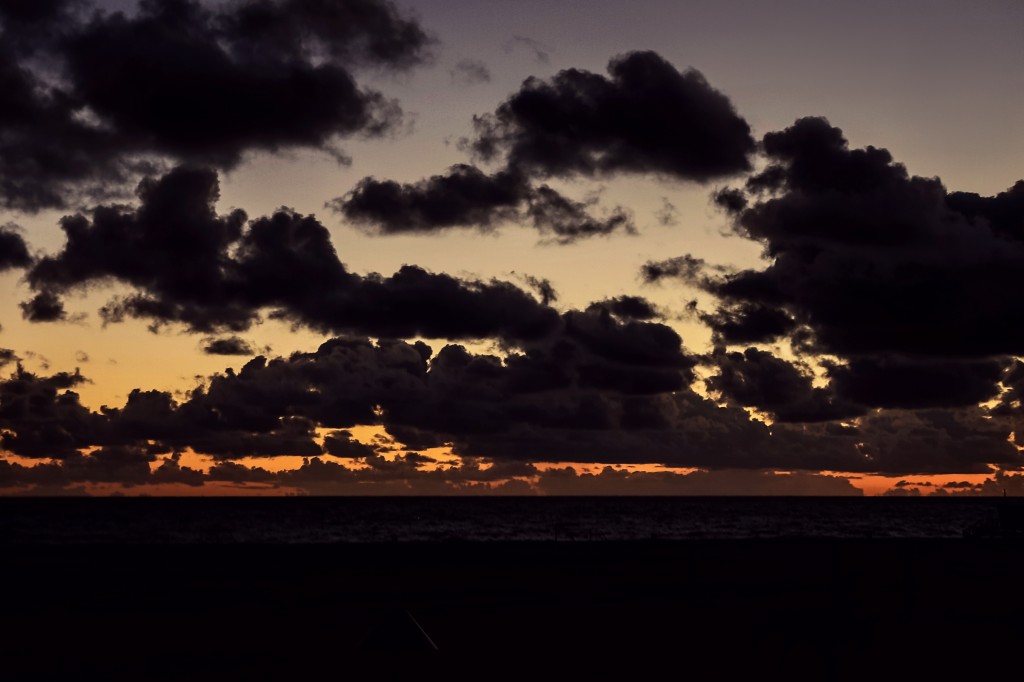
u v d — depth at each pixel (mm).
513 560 62562
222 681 25750
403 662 27891
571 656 28797
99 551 71438
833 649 29297
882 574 52312
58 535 117062
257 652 29578
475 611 37719
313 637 32094
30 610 38219
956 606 39156
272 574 52656
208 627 34031
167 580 49656
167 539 109750
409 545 79188
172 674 26766
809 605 39438
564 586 46719
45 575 51875
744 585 47188
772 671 26828
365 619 35906
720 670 26984
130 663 28172
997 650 29688
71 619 35969
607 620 35375
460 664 27688
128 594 43562
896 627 33125
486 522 173000
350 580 49594
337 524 158750
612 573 53250
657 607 38875
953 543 83688
